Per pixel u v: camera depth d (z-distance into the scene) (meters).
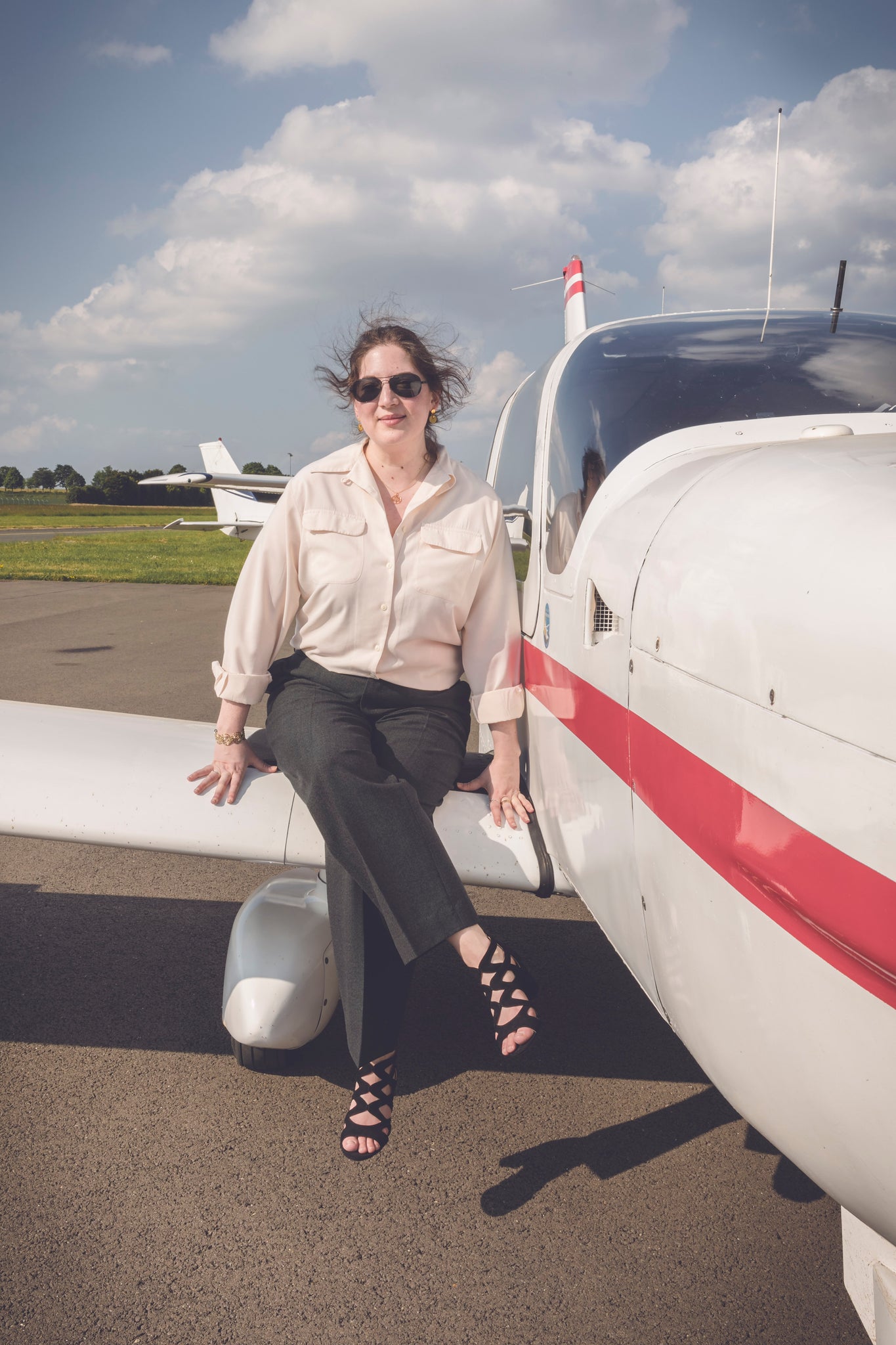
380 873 1.49
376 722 1.77
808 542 0.92
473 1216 1.60
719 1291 1.43
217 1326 1.37
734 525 1.07
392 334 1.69
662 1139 1.81
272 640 1.84
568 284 4.37
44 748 2.06
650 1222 1.58
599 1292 1.43
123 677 6.51
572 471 1.80
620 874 1.36
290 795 1.91
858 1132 0.85
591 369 1.94
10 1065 2.04
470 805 1.92
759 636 0.93
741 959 0.99
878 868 0.78
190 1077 2.00
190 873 3.18
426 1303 1.41
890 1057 0.79
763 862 0.93
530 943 2.69
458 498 1.77
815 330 2.00
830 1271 1.47
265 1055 1.98
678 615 1.11
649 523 1.30
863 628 0.80
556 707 1.73
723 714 1.00
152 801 1.92
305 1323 1.37
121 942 2.65
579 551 1.62
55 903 2.90
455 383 1.82
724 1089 1.10
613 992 2.40
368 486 1.71
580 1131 1.83
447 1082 2.00
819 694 0.84
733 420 1.68
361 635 1.73
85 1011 2.27
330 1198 1.64
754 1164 1.74
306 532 1.73
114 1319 1.38
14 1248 1.52
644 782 1.23
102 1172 1.70
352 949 1.53
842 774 0.81
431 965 2.52
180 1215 1.59
